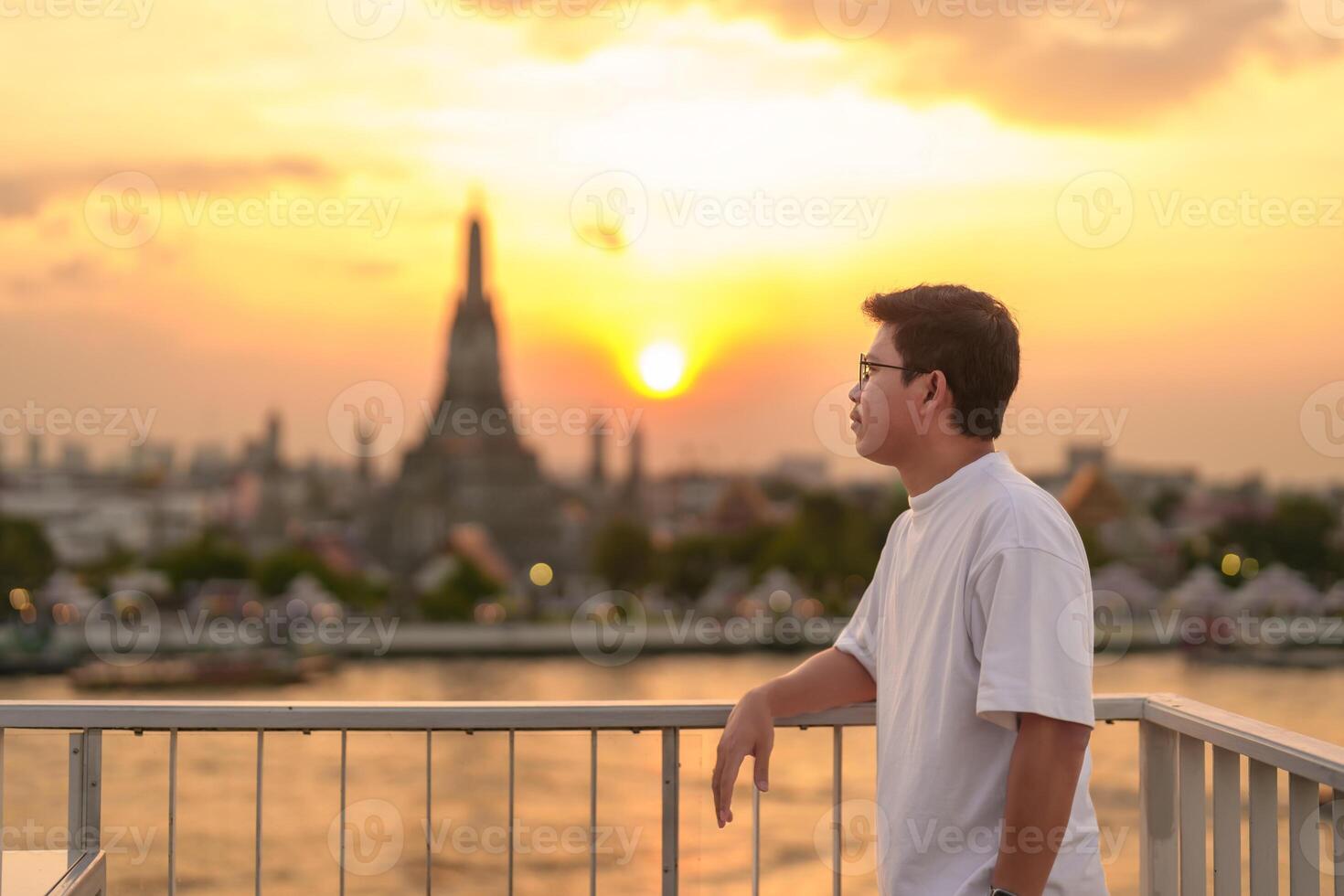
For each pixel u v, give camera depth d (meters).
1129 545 128.25
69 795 3.20
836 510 134.75
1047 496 2.78
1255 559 123.25
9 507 158.75
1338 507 130.25
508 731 3.25
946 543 2.82
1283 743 2.80
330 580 138.75
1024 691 2.57
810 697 3.21
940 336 2.86
